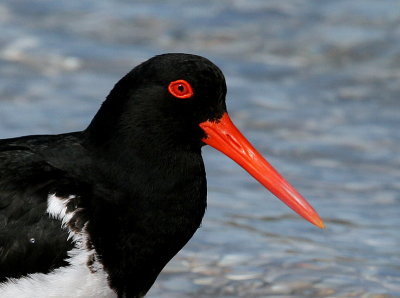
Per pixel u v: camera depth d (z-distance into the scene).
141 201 9.12
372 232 11.81
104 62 16.88
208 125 9.41
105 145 9.18
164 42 17.67
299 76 16.72
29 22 18.20
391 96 16.11
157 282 10.69
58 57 16.95
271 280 10.74
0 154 9.22
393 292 10.54
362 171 13.57
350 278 10.77
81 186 9.03
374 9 18.86
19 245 8.93
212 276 10.80
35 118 14.72
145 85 9.09
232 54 17.42
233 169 13.55
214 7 18.91
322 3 19.08
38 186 9.00
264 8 18.89
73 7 18.89
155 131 9.12
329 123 15.05
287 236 11.68
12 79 16.16
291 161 13.77
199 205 9.45
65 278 8.95
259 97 15.80
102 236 8.97
